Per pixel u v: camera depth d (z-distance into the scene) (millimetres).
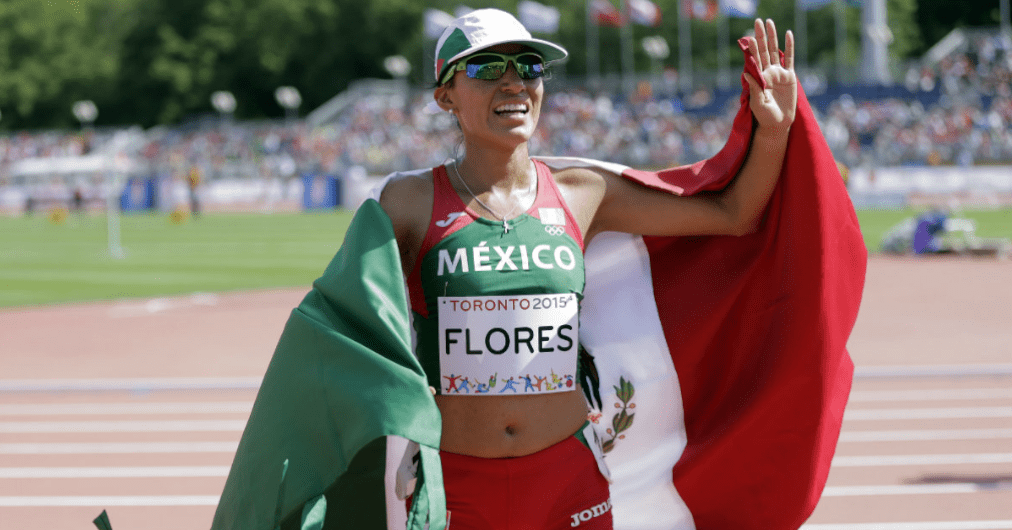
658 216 3115
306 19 65188
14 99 65188
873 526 5039
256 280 17547
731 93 45000
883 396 8039
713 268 3322
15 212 43625
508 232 2760
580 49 66875
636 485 3336
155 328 12406
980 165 34875
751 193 3164
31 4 65875
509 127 2736
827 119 40781
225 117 66250
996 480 5773
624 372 3309
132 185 42781
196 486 5926
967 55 48812
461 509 2744
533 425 2730
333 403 2469
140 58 65938
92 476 6145
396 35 66375
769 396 3178
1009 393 8070
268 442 2559
